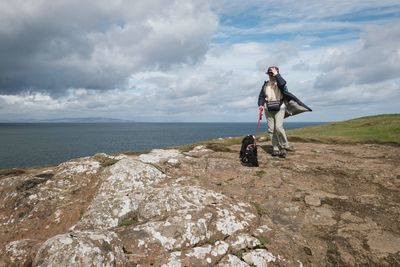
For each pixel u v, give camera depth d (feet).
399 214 24.03
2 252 19.39
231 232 19.80
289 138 54.03
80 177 29.32
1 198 27.17
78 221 22.86
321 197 26.76
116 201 23.06
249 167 33.71
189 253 17.53
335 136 55.01
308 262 18.39
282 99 36.99
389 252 19.44
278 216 23.68
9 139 351.87
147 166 29.68
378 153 41.29
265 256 17.90
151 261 17.11
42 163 152.15
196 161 34.88
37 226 23.44
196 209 20.84
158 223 19.53
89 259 15.47
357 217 23.54
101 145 258.98
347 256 19.13
